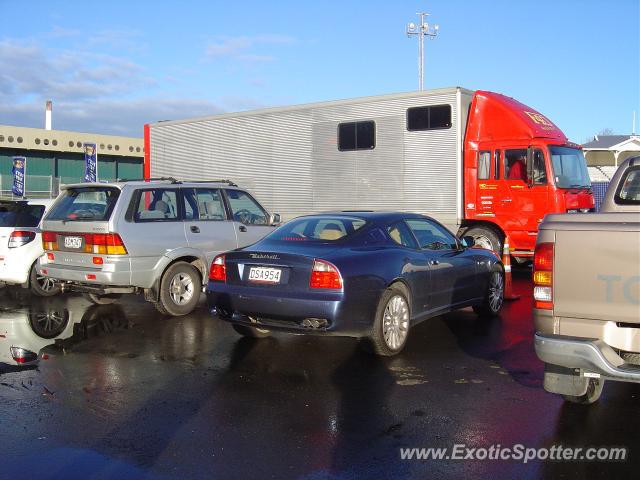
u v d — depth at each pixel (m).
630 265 3.95
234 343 6.95
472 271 7.81
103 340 7.11
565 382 4.47
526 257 12.58
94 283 7.93
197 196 8.94
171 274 8.30
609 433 4.36
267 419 4.62
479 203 12.57
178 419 4.63
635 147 36.75
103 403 4.98
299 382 5.52
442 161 12.66
